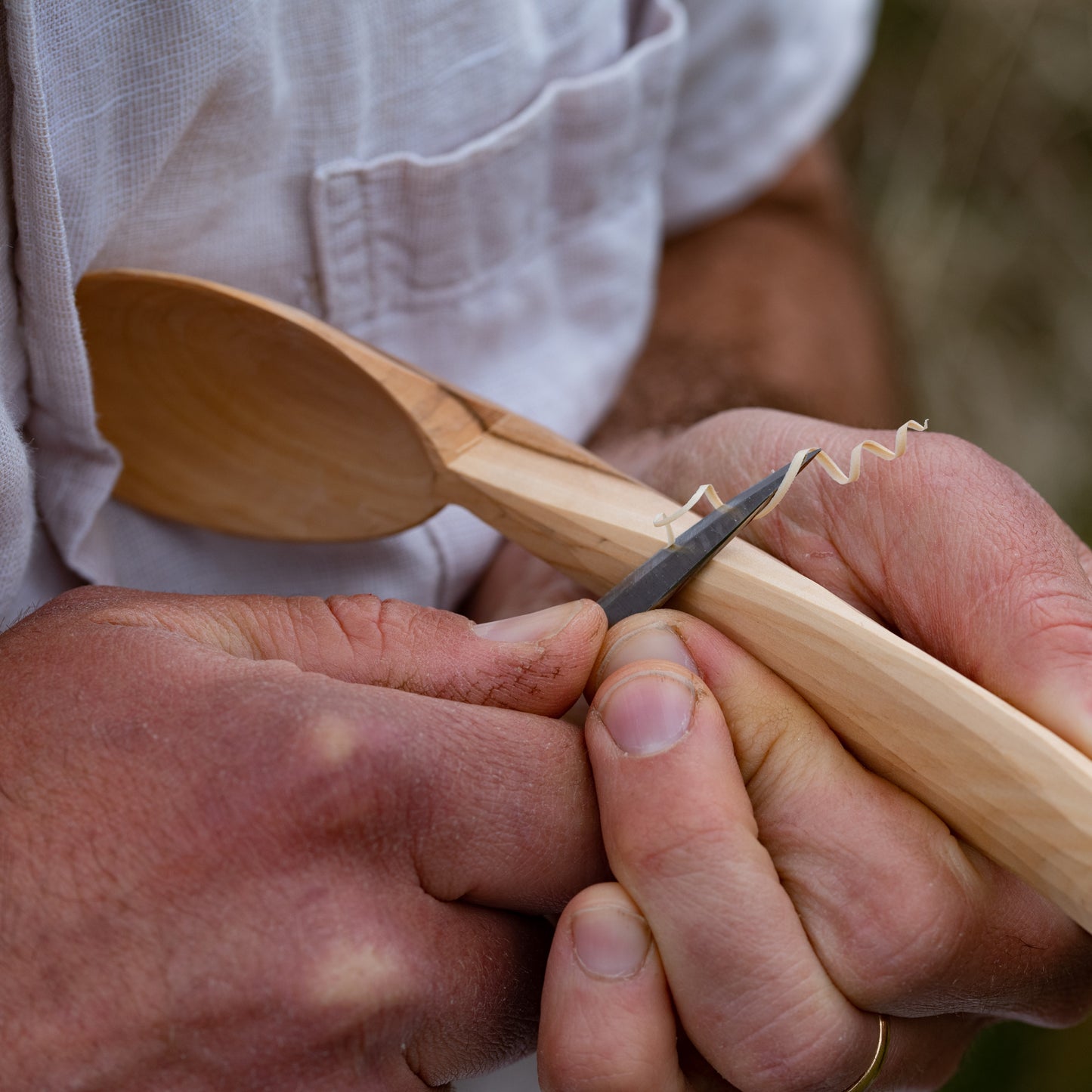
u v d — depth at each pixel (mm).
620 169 659
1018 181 1843
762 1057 389
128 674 378
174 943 351
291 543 586
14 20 370
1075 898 350
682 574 418
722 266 934
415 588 621
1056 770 347
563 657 418
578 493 462
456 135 563
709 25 834
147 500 567
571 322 692
